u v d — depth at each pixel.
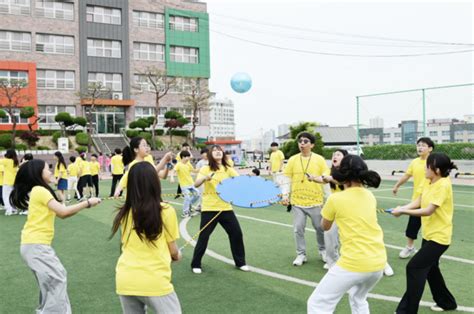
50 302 3.93
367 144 22.38
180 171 10.84
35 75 34.62
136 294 2.91
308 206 6.22
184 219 10.63
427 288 5.29
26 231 3.95
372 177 3.47
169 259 3.07
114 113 38.47
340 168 3.61
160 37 40.44
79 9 36.78
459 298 4.84
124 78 38.69
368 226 3.44
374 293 5.02
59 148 30.66
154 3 40.09
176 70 41.31
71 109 36.72
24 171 4.00
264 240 7.95
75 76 36.75
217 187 5.80
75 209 3.88
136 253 2.98
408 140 20.53
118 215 3.08
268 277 5.67
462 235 8.15
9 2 34.41
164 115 38.09
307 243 7.67
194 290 5.14
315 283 5.41
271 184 6.10
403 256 6.54
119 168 15.00
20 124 33.78
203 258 6.70
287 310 4.49
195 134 41.56
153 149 34.53
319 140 25.03
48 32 35.59
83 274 5.86
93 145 34.19
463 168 18.98
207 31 42.72
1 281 5.59
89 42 37.44
